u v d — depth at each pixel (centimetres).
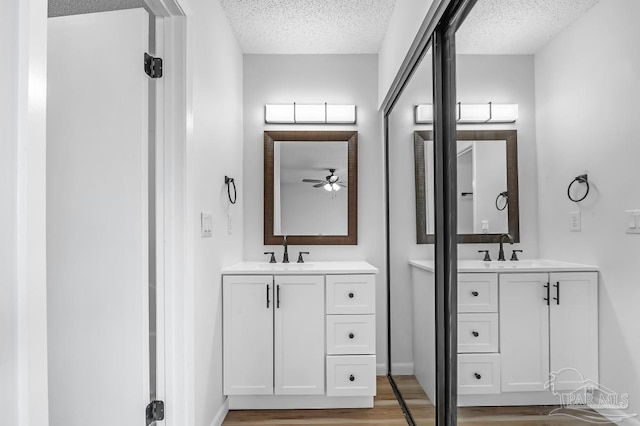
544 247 115
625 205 83
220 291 260
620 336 85
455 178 186
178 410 185
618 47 84
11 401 82
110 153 174
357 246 343
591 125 94
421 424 237
